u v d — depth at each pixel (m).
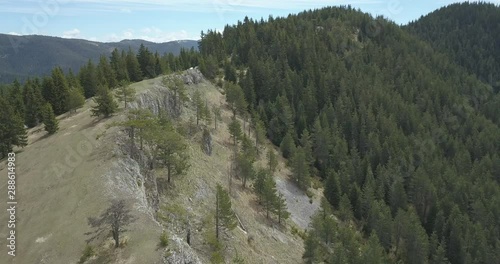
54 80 99.94
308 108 139.25
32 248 43.09
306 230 81.25
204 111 102.25
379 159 117.31
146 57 140.88
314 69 172.62
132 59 131.50
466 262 79.19
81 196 50.41
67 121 84.31
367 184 97.19
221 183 79.19
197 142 90.31
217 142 98.94
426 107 169.38
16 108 95.25
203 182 74.69
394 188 99.75
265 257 63.56
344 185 101.31
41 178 57.38
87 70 113.94
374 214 88.00
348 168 108.31
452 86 198.50
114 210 45.09
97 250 40.84
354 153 116.69
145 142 68.94
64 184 54.16
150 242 41.19
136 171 59.06
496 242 84.94
